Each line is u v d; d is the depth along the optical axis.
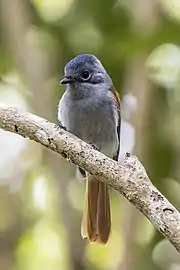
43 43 13.03
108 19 12.82
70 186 12.46
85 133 7.97
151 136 12.38
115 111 8.04
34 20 13.28
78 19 13.05
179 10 12.86
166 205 5.65
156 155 12.54
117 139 8.16
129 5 13.01
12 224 14.53
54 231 13.94
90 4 13.01
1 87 13.29
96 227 7.97
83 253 12.33
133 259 11.72
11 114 6.53
